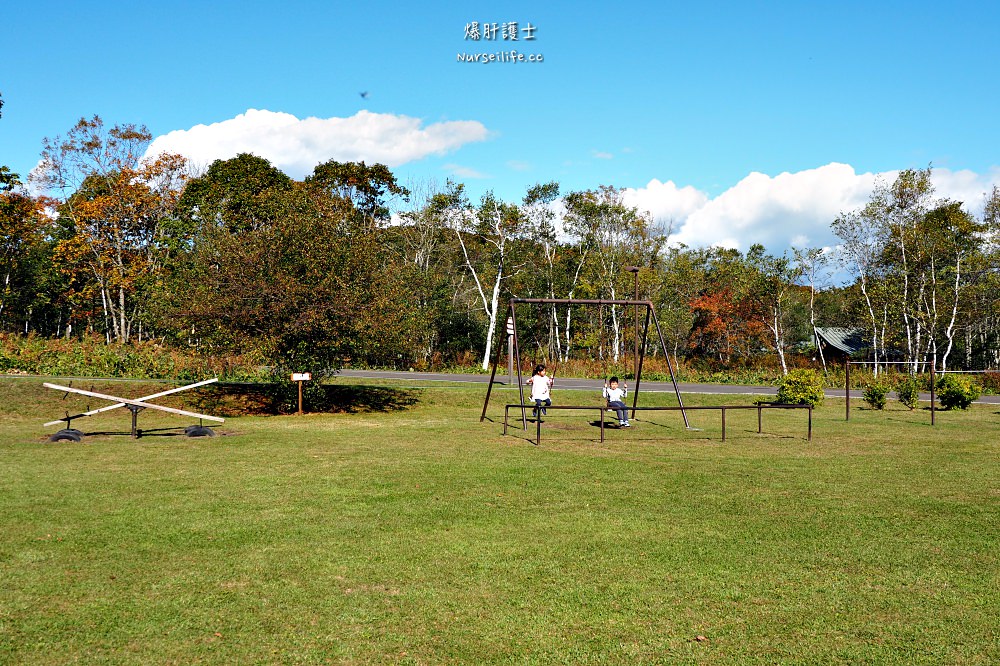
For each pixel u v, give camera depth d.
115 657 4.94
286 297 20.84
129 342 45.81
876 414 23.78
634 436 17.36
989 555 7.46
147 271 45.31
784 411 24.78
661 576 6.72
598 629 5.51
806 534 8.20
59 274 53.47
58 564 6.82
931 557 7.38
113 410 21.53
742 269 54.00
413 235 50.81
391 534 8.02
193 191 48.03
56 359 27.64
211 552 7.26
